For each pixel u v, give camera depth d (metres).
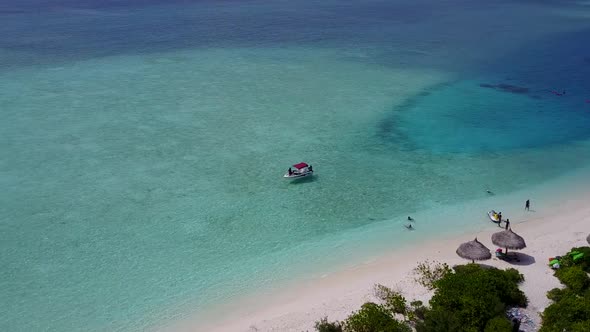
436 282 26.06
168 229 33.62
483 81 70.94
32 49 85.50
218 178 40.84
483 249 29.50
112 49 86.69
